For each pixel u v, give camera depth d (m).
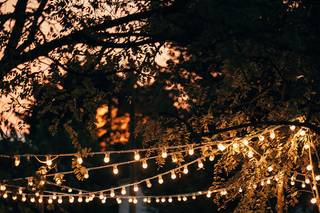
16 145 9.65
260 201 14.93
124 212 34.38
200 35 8.15
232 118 12.36
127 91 10.05
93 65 9.02
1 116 9.23
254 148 13.84
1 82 8.93
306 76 9.48
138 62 9.07
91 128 9.59
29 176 10.33
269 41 8.05
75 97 9.16
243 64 8.23
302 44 8.28
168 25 8.91
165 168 28.09
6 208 11.19
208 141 12.71
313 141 13.39
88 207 27.83
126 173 35.41
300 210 21.05
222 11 7.96
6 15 8.66
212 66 9.09
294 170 14.34
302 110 11.17
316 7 8.21
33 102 9.28
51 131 9.50
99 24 8.80
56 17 8.91
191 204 26.53
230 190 15.28
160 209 28.45
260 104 11.30
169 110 12.91
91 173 28.34
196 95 9.95
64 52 8.93
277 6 7.98
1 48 8.84
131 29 8.90
